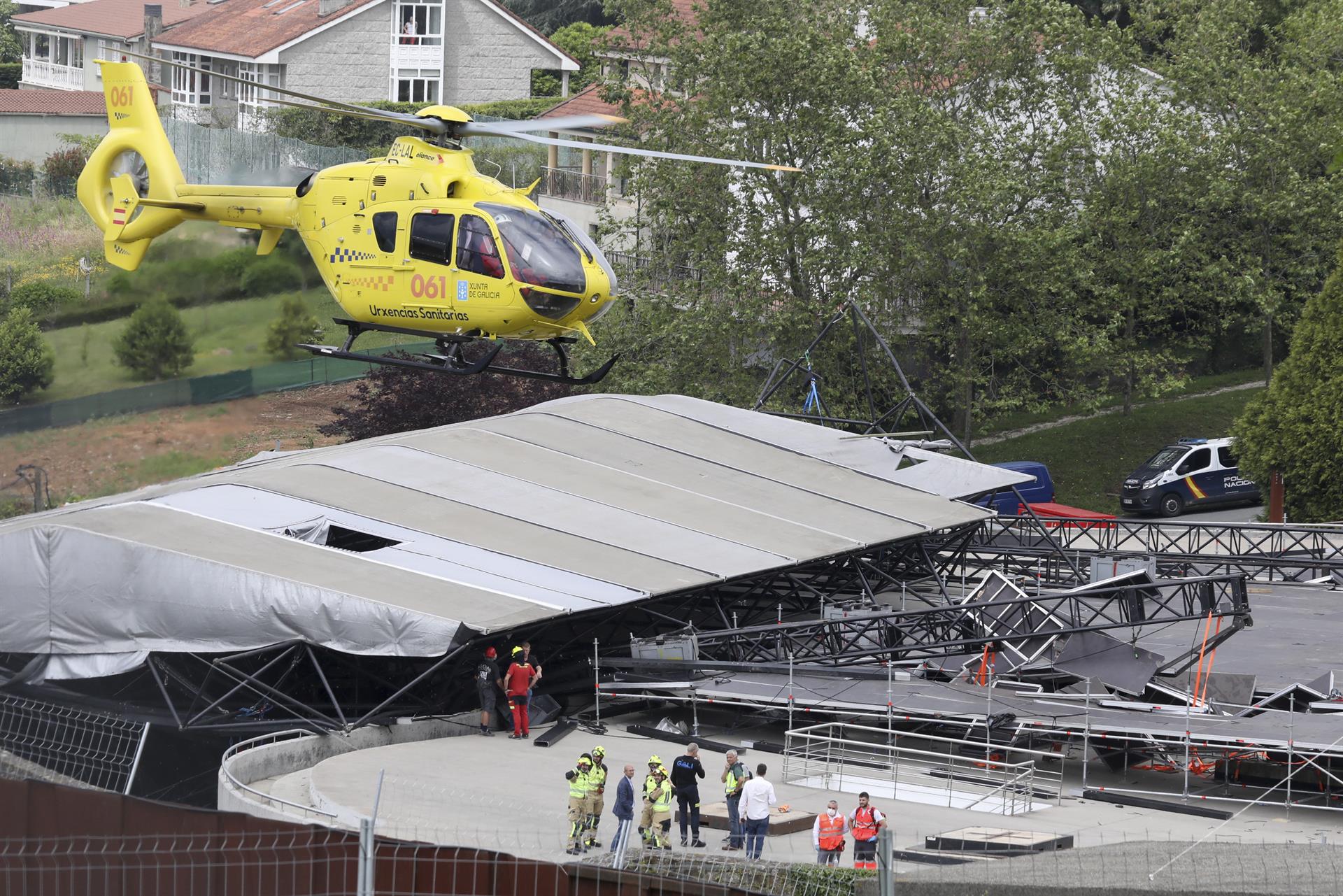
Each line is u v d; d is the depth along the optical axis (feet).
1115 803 399.65
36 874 281.74
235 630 437.99
